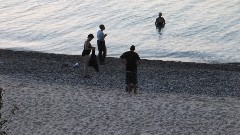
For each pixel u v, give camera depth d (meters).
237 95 25.58
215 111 21.75
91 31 51.28
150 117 20.78
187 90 26.31
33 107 21.88
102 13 59.72
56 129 19.31
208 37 47.66
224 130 19.39
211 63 37.56
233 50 42.56
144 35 48.75
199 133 19.05
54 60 35.94
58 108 21.81
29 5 65.12
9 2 67.06
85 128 19.45
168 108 22.02
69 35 49.28
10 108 21.67
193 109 21.97
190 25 52.91
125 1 66.62
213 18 55.91
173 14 58.69
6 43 45.44
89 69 30.52
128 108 21.91
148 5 63.84
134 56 23.80
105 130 19.25
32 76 28.81
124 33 49.81
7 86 25.31
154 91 25.70
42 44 45.38
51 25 53.84
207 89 26.69
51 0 68.19
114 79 28.23
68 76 28.94
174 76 29.83
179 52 41.84
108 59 34.72
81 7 63.34
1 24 54.28
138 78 28.84
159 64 35.06
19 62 33.69
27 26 53.25
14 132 18.98
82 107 22.00
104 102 22.77
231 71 32.72
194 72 31.31
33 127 19.53
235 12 58.72
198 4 64.06
